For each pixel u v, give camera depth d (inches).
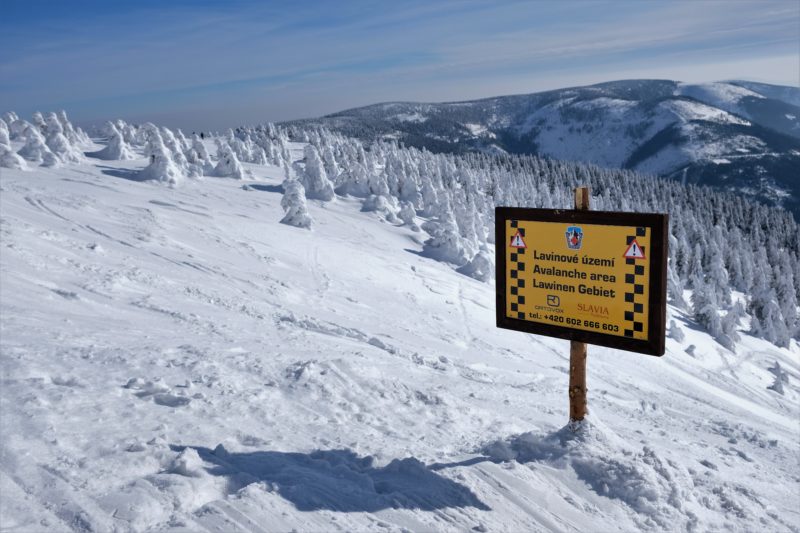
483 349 685.9
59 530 134.2
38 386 228.1
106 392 237.3
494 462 226.2
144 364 288.8
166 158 1444.4
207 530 141.8
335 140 4264.3
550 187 5423.2
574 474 219.5
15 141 1865.2
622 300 218.8
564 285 234.1
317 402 280.5
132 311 451.8
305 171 1931.6
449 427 282.7
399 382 343.9
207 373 289.9
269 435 225.0
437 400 323.0
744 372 1509.6
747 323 2484.0
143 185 1353.3
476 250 1844.2
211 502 154.7
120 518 141.1
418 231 1716.3
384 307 815.7
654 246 207.2
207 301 566.3
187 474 171.6
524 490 201.9
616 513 202.5
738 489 249.1
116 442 187.9
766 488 270.2
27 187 975.6
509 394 402.0
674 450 304.3
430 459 224.8
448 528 169.8
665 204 4830.2
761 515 226.1
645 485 213.0
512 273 249.0
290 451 210.2
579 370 239.9
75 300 440.8
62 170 1364.4
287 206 1311.5
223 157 1870.1
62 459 169.0
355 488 181.5
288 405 268.4
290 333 477.1
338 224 1544.0
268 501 158.7
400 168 2913.4
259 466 189.8
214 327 442.0
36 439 179.3
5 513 137.3
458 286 1142.3
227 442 204.1
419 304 911.7
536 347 798.5
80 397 224.8
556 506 197.9
